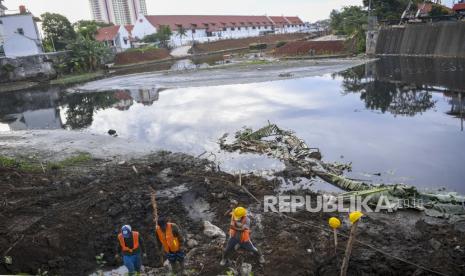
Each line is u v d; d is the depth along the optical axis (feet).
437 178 38.78
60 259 26.96
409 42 160.66
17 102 119.75
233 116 73.10
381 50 177.68
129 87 129.70
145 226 31.42
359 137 55.11
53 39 218.79
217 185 38.83
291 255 24.99
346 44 201.36
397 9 206.49
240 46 321.52
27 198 36.37
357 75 120.16
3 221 31.17
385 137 54.39
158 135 63.36
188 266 25.08
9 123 86.58
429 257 24.44
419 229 28.19
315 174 41.63
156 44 282.56
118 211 33.53
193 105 87.10
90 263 27.20
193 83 125.39
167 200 35.88
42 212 33.06
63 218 31.32
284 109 76.59
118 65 230.89
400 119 64.18
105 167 47.19
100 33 295.28
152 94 109.70
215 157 49.75
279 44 255.29
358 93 89.81
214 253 26.58
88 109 95.91
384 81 104.47
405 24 167.02
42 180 41.98
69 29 224.94
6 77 160.76
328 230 28.78
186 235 29.53
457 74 105.70
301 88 101.14
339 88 98.22
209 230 29.63
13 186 39.55
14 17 177.17
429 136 53.57
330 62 166.50
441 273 22.74
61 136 66.39
